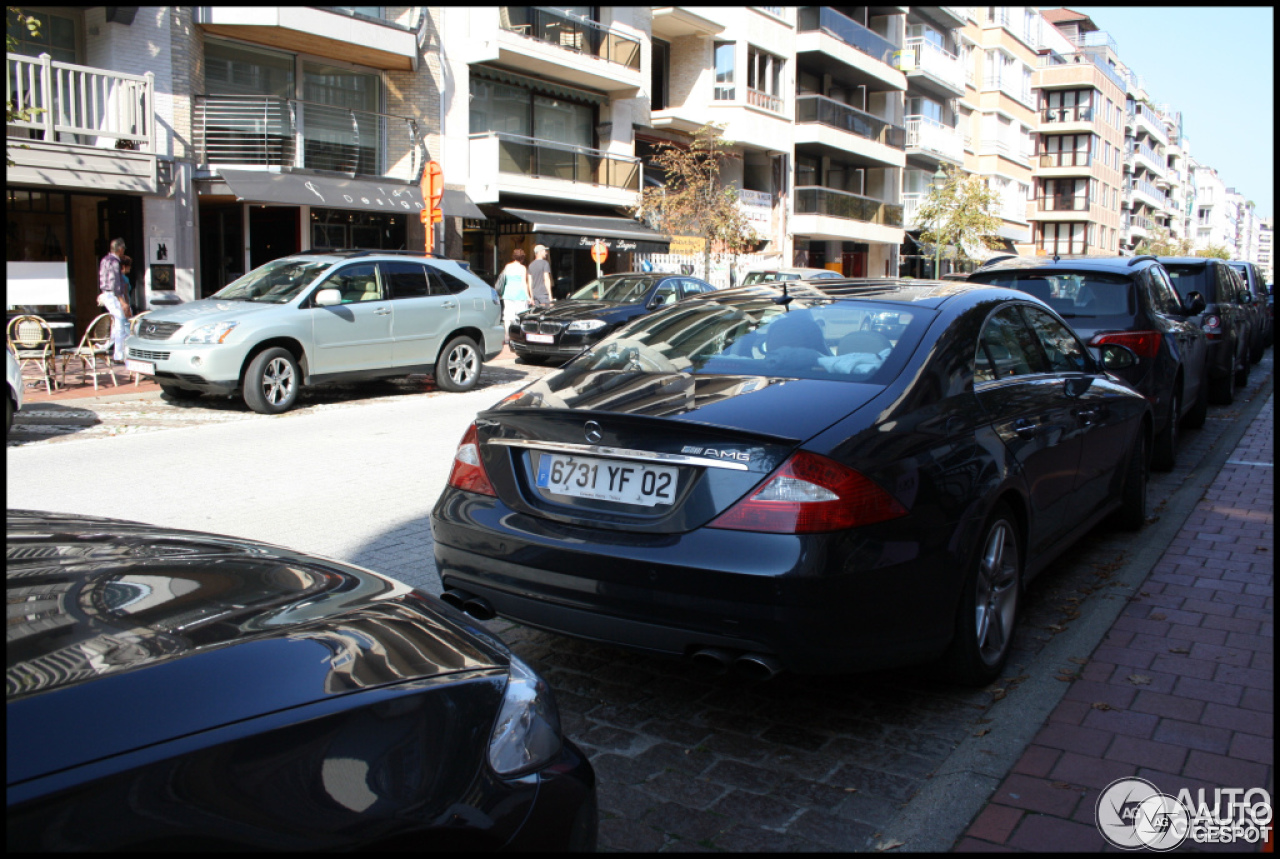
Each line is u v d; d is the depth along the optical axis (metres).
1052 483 4.11
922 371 3.43
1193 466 8.03
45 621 1.70
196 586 1.98
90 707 1.42
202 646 1.67
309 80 19.77
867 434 3.01
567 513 3.15
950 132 46.44
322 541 5.49
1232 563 5.18
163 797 1.33
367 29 19.16
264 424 10.03
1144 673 3.70
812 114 34.00
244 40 18.50
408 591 2.30
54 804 1.25
